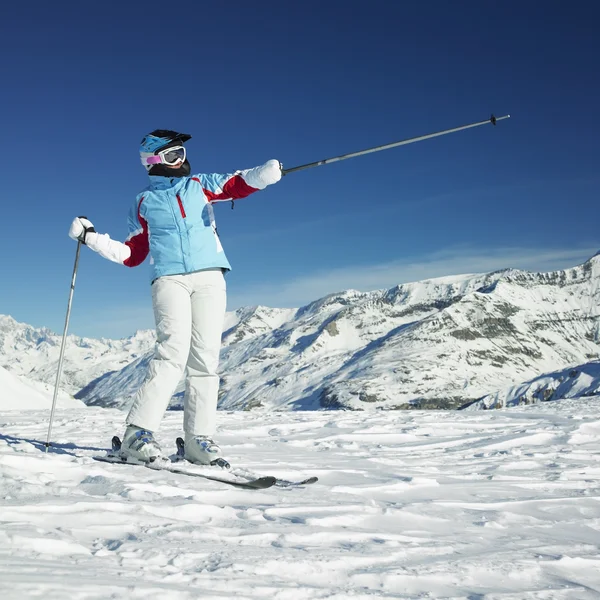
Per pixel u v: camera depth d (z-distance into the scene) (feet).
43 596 4.94
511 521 10.65
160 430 23.04
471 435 23.99
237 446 19.04
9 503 8.32
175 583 5.85
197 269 13.37
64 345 14.64
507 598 6.63
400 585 6.81
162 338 13.30
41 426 23.86
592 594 7.07
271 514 9.50
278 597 5.84
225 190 13.73
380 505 10.75
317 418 30.99
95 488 10.12
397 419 30.35
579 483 14.52
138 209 13.71
